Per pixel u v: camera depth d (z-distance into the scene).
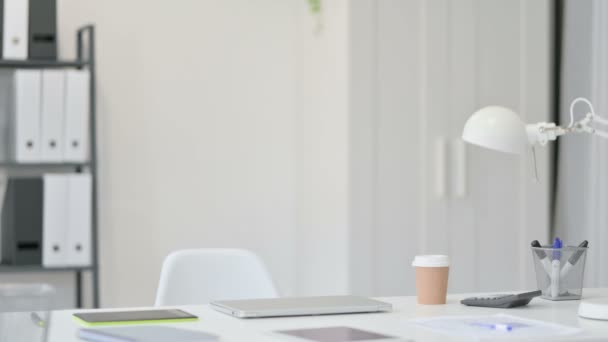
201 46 3.83
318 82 3.71
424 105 3.58
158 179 3.76
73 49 3.63
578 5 3.62
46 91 3.31
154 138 3.76
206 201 3.83
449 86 3.61
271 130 3.92
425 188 3.58
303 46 3.85
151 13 3.76
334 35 3.57
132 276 3.72
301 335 1.53
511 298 1.96
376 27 3.51
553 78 3.85
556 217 3.77
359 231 3.48
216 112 3.85
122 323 1.70
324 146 3.66
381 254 3.52
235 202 3.87
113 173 3.70
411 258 3.56
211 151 3.84
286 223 3.93
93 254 3.35
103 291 3.68
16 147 3.29
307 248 3.82
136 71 3.74
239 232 3.87
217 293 2.47
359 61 3.48
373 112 3.51
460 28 3.63
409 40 3.56
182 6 3.80
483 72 3.66
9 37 3.30
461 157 3.62
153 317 1.75
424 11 3.58
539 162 3.74
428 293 2.03
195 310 1.92
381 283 3.52
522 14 3.72
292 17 3.93
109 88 3.70
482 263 3.66
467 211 3.64
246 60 3.89
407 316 1.82
